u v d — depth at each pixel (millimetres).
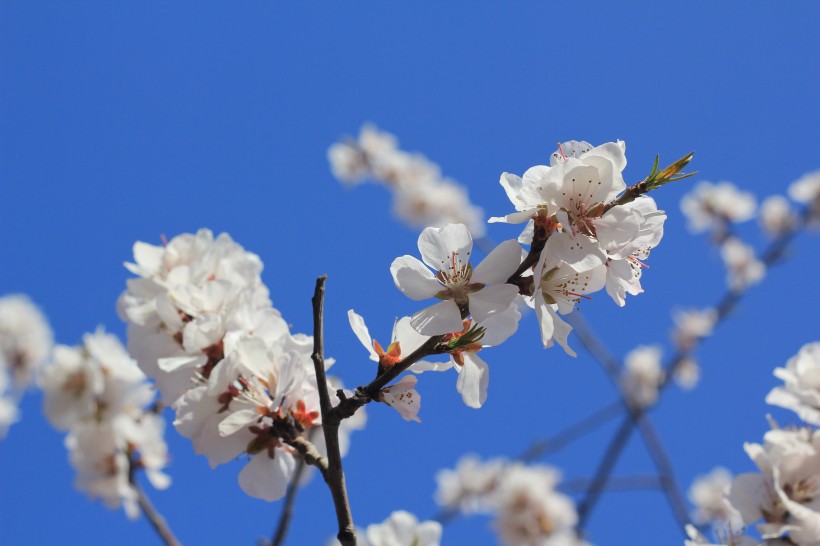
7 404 921
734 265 1796
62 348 831
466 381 727
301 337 768
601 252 713
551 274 722
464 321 725
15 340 983
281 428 744
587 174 716
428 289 722
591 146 733
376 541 828
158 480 866
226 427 742
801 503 744
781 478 746
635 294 727
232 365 752
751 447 752
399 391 720
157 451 870
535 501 1348
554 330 723
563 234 713
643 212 724
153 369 777
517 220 717
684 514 1160
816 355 774
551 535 1330
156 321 784
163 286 789
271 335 773
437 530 831
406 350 732
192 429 749
